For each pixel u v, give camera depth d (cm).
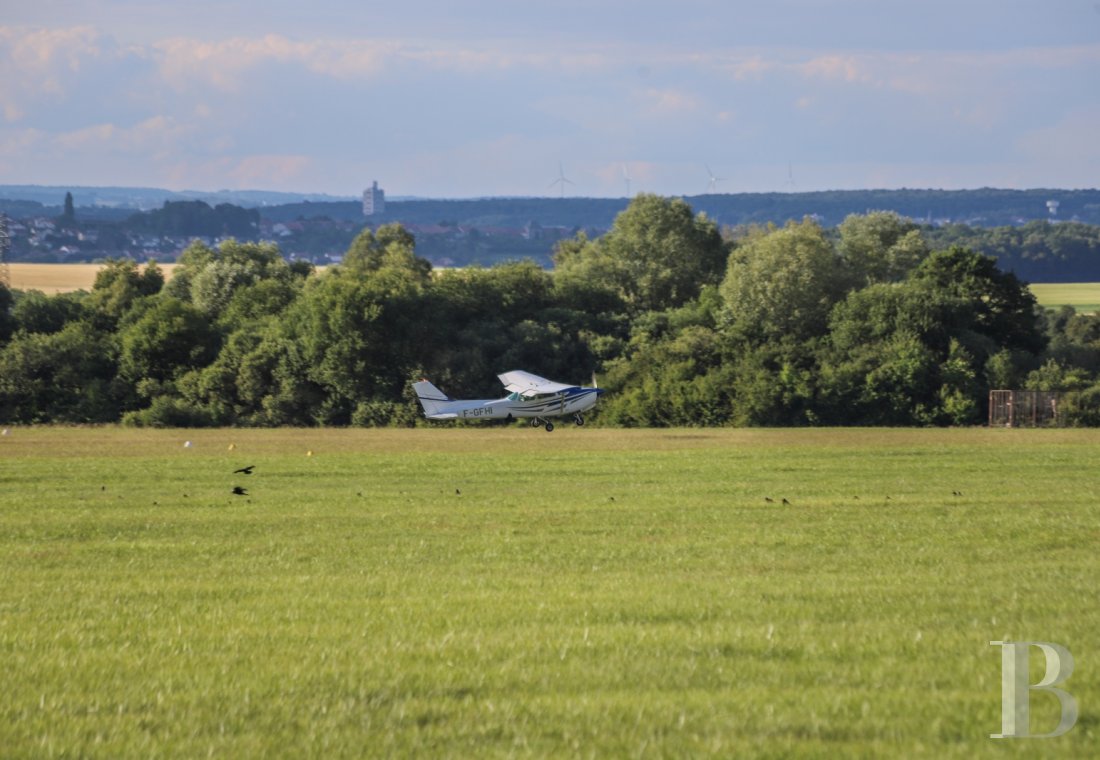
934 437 14950
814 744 3038
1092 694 3472
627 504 8175
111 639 4288
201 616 4666
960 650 3956
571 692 3531
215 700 3481
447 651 4000
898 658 3862
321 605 4841
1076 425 19150
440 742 3108
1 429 17388
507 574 5619
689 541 6550
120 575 5672
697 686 3584
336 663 3878
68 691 3603
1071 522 7100
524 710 3334
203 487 9400
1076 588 5062
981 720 3228
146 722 3297
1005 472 10356
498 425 19062
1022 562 5828
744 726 3175
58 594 5159
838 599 4838
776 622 4422
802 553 6147
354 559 6084
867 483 9475
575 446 13588
